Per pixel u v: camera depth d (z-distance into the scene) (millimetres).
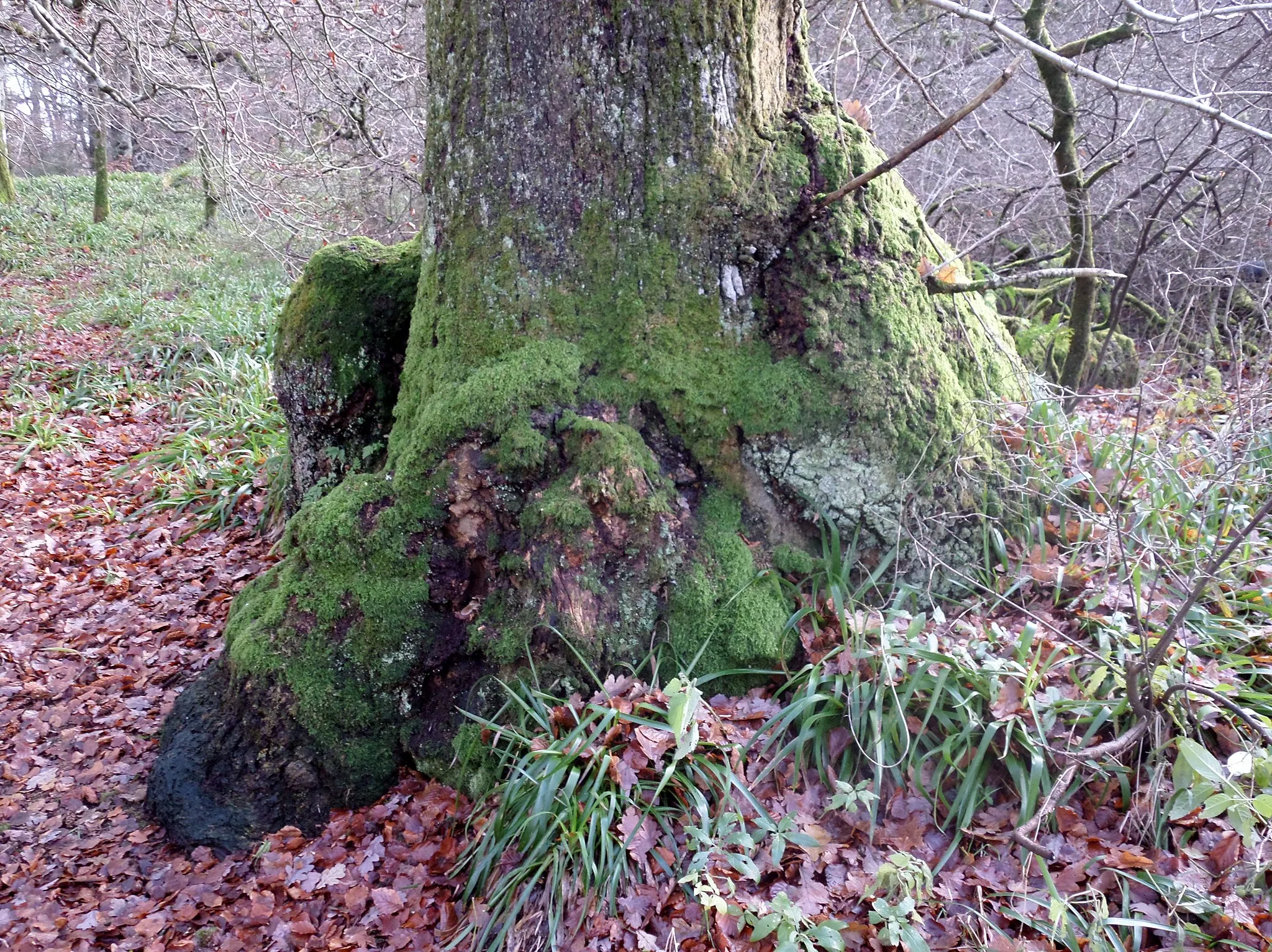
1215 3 5312
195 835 2795
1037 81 6930
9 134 16250
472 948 2289
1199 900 2064
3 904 2684
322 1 7188
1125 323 6859
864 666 2559
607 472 2656
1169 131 6348
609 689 2586
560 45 2703
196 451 6090
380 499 2875
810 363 2875
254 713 2855
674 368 2830
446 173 2920
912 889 2158
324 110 8320
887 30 7957
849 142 2988
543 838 2365
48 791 3189
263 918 2541
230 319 9445
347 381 3812
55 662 4125
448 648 2816
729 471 2910
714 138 2779
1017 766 2367
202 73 7930
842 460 2879
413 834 2684
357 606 2811
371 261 3840
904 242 3107
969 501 3006
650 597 2719
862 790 2314
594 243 2814
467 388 2771
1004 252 7602
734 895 2176
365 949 2402
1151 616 2686
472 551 2816
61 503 5754
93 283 12117
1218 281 4973
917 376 2959
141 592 4695
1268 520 3107
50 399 7426
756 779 2434
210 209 14758
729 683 2721
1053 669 2588
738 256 2883
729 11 2732
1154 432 3686
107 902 2664
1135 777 2367
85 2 7148
